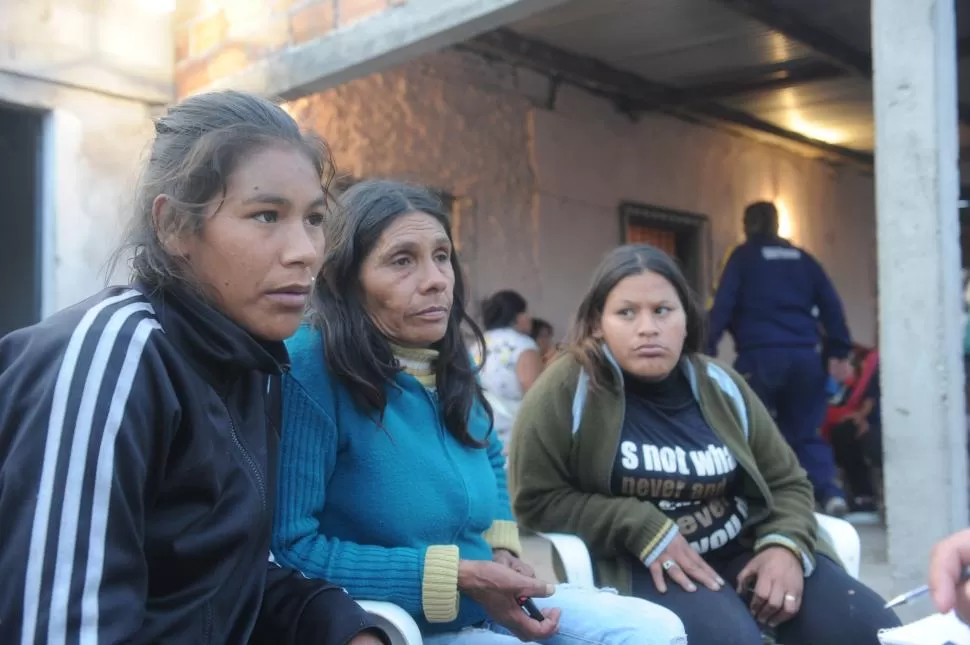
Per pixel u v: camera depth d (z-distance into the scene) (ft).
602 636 5.93
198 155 4.05
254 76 14.26
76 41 14.66
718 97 21.72
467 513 5.97
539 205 21.01
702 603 6.70
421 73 18.75
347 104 17.46
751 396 8.16
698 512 7.55
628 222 23.20
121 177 15.33
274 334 4.22
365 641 4.59
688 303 7.80
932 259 8.59
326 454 5.61
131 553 3.56
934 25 8.56
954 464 8.63
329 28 13.14
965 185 31.40
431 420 6.09
